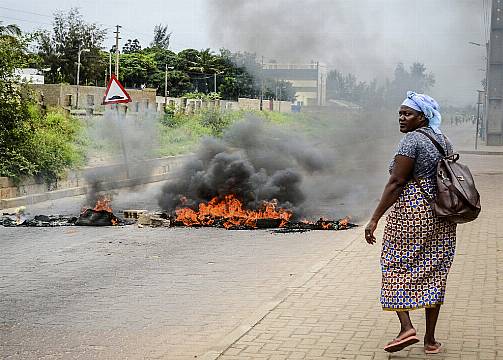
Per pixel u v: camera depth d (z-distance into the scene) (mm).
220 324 6289
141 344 5738
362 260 8719
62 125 24156
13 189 15984
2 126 17328
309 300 6711
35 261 9406
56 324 6371
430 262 4852
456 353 4969
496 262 8266
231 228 12219
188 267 8938
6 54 17891
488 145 43250
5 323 6414
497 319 5840
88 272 8680
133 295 7457
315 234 11508
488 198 15297
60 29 58719
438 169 4777
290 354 5078
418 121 5035
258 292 7484
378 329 5668
